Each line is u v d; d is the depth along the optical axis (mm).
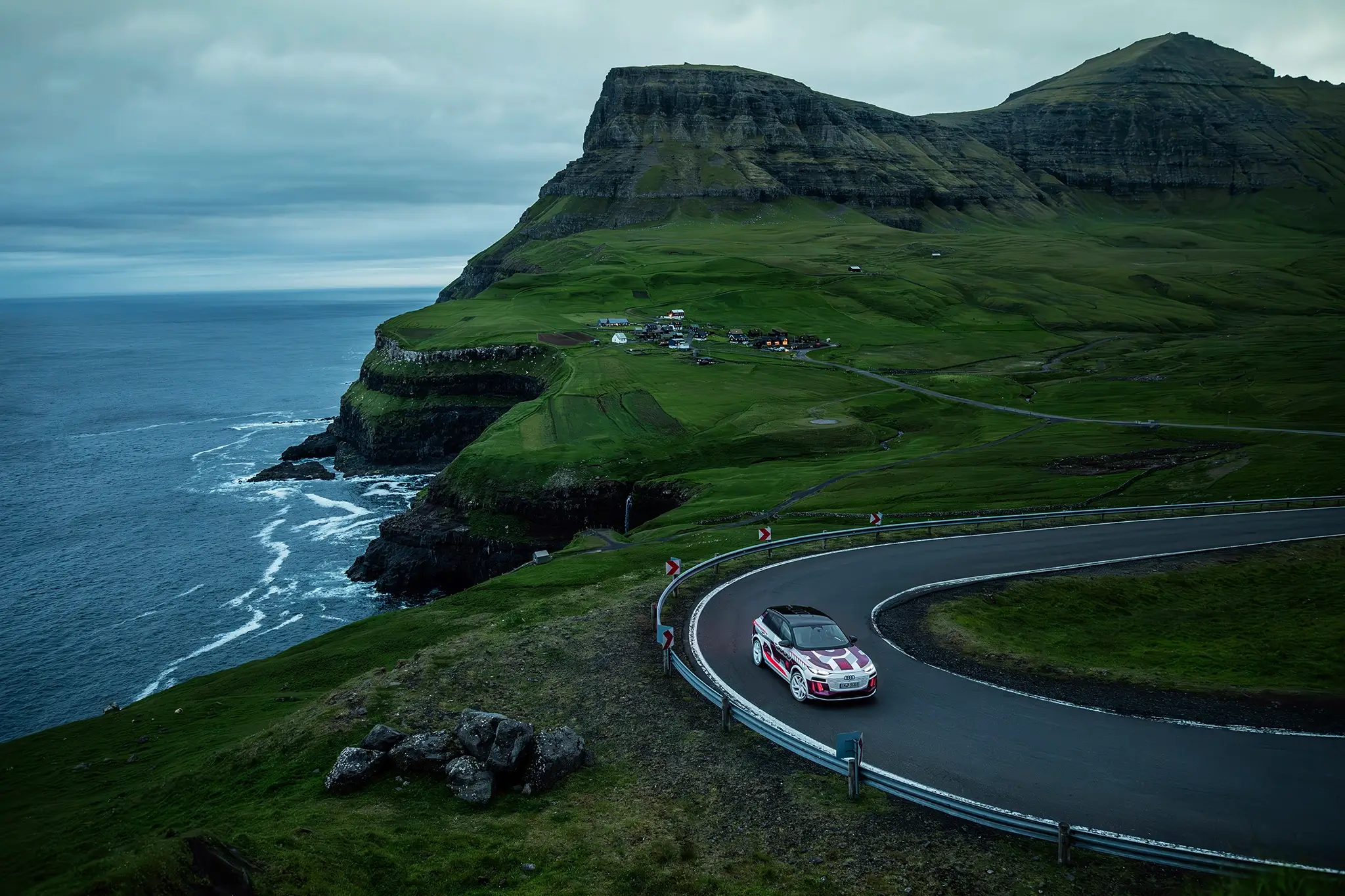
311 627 78875
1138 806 17516
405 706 24531
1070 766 19391
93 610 82812
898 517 64312
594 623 31125
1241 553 41406
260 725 36062
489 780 19547
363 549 102250
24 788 33688
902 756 20109
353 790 20062
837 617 31656
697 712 23109
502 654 28172
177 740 37219
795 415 124500
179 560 97750
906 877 15578
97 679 68312
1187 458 84125
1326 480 64812
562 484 102062
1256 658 26422
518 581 57594
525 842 17344
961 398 136125
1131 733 21062
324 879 15547
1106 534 47000
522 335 175125
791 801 18422
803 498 80500
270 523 112812
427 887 15883
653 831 17719
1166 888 14711
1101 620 32844
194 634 77188
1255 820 16859
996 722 21953
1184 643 29281
